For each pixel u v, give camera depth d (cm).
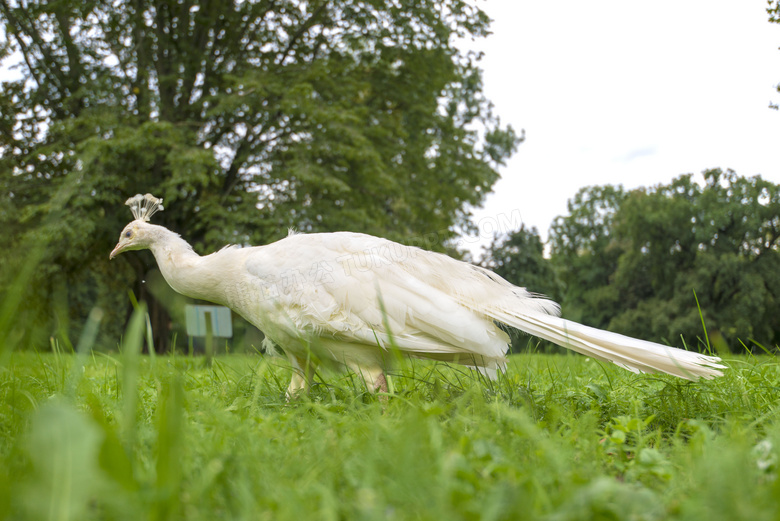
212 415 251
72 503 123
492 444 205
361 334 376
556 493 169
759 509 144
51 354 441
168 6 1608
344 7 1686
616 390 397
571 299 4362
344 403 323
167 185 1432
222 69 1684
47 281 1517
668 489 179
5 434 244
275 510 152
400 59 1762
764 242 3453
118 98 1579
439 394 330
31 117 1709
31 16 1560
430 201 1866
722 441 224
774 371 436
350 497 166
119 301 2361
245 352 471
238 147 1688
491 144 2864
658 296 3550
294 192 1620
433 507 146
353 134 1557
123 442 203
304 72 1595
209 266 435
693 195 3800
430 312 370
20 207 1580
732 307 3120
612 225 4525
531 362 550
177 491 144
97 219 1548
